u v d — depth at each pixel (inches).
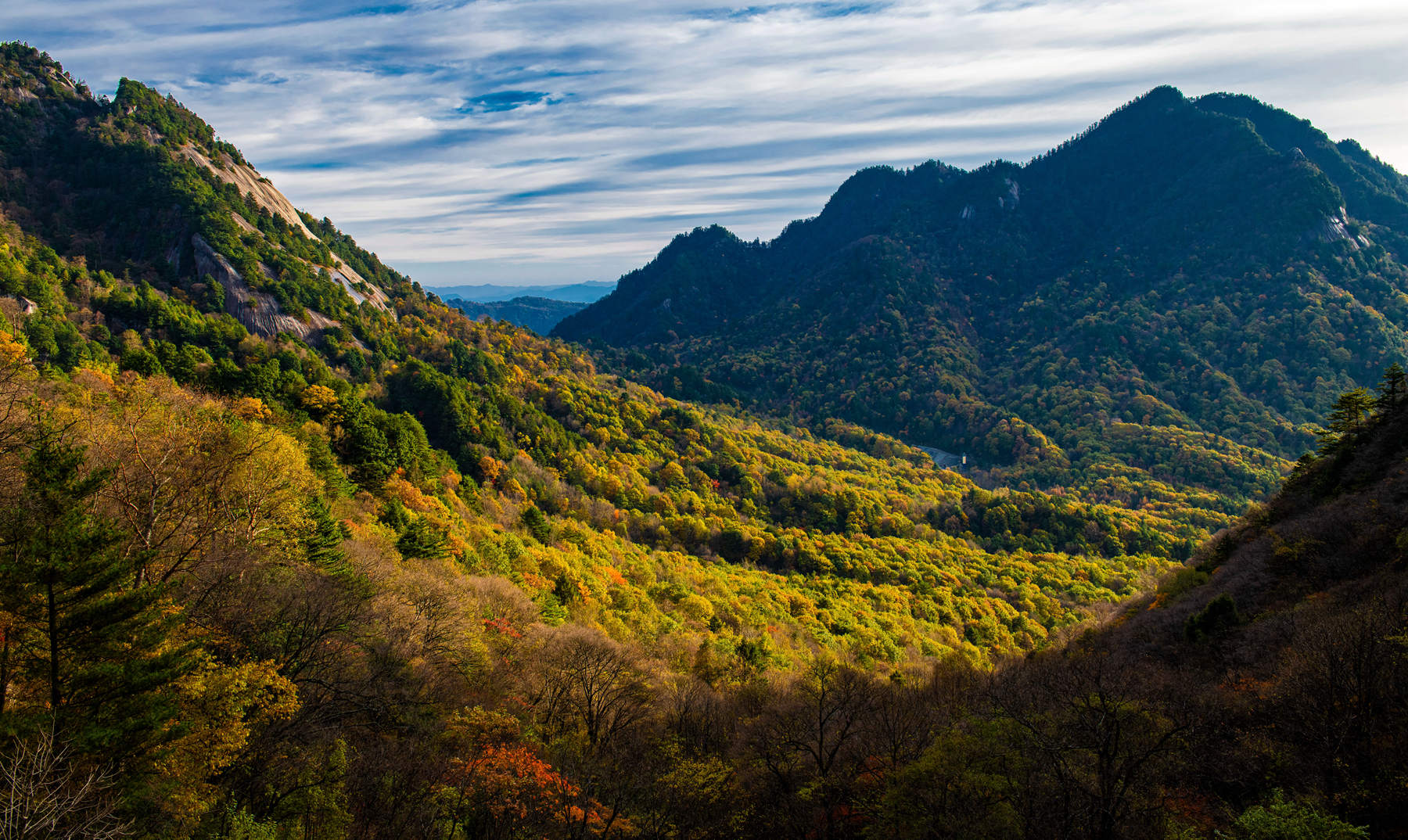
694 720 1481.3
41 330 2866.6
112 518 1011.9
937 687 1615.4
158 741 680.4
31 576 635.5
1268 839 693.3
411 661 1291.8
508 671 1510.8
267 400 2758.4
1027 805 882.1
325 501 1790.1
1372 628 882.8
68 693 678.5
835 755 1289.4
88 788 581.0
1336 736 819.4
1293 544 1630.2
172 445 1253.1
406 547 1892.2
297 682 1045.2
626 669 1558.8
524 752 1111.6
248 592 1090.1
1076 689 1034.7
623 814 1106.7
